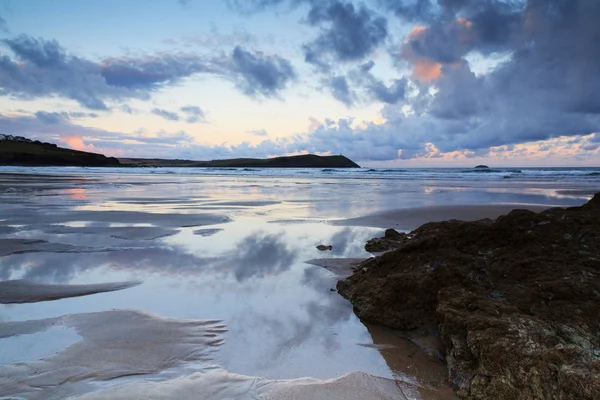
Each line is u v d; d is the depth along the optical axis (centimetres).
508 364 385
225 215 1565
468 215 1570
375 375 433
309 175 6706
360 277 687
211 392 383
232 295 660
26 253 925
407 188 3256
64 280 725
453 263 582
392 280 591
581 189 3016
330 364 452
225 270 801
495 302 483
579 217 593
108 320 543
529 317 434
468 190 2986
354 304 619
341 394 391
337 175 6650
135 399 365
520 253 568
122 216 1509
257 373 425
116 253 931
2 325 522
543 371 361
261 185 3716
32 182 3719
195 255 920
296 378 417
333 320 571
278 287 703
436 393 406
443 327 476
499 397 376
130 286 696
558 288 459
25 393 372
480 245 618
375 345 505
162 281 726
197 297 647
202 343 485
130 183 3856
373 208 1814
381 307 568
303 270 809
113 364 429
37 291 662
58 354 446
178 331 515
